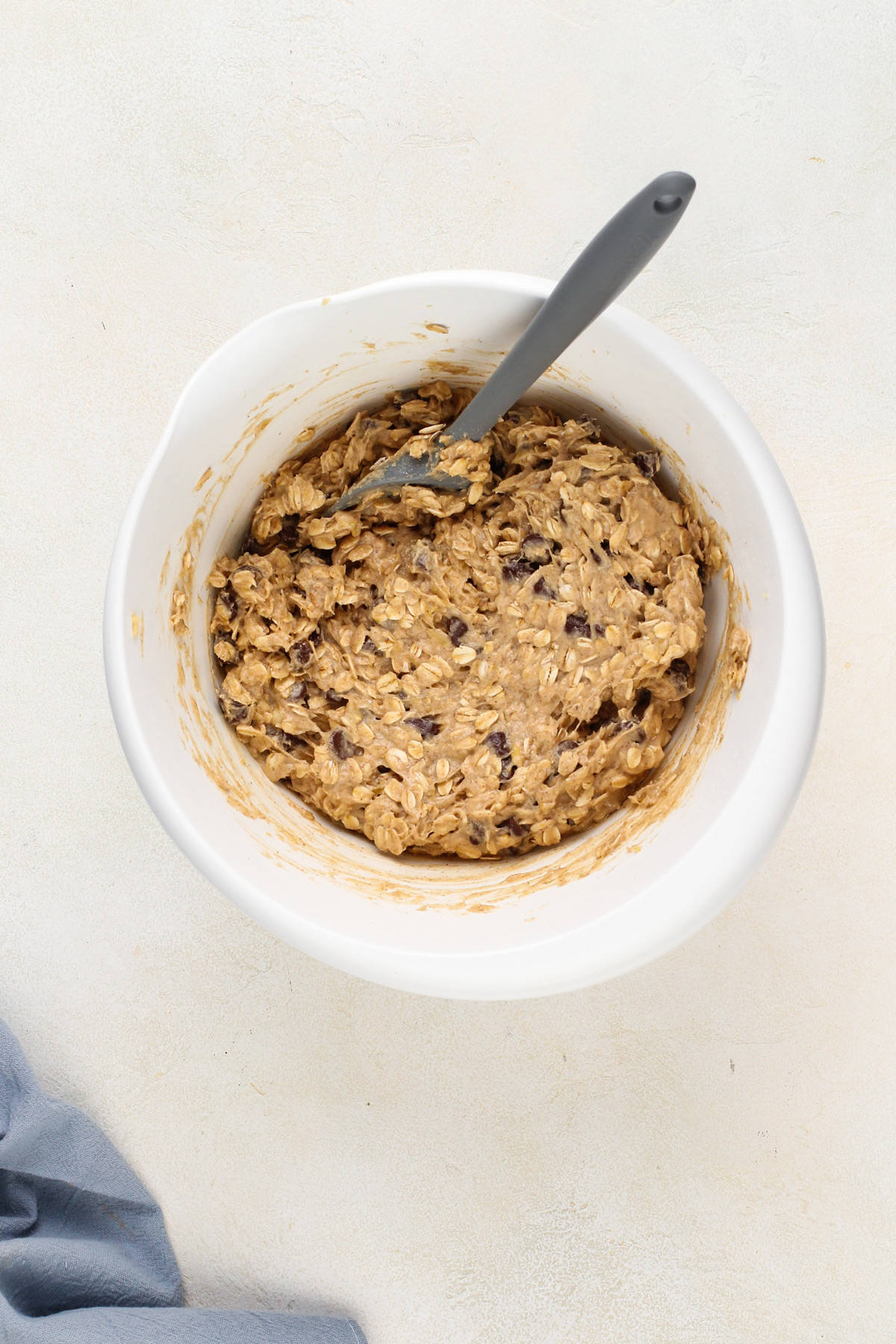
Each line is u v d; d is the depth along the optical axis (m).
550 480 0.89
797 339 0.98
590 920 0.81
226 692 0.90
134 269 0.98
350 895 0.85
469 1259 0.99
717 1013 0.99
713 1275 0.98
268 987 0.99
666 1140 0.99
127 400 0.99
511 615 0.90
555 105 0.98
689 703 0.89
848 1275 0.98
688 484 0.87
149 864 0.99
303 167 0.98
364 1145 0.99
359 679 0.91
